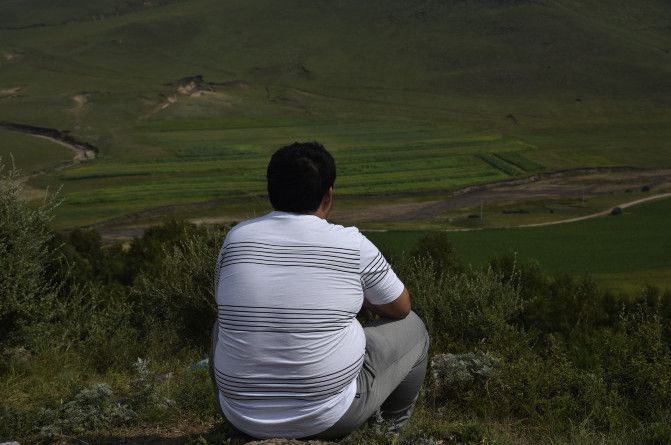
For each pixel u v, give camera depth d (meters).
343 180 197.62
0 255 7.56
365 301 4.02
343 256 3.78
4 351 7.83
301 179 3.86
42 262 8.23
